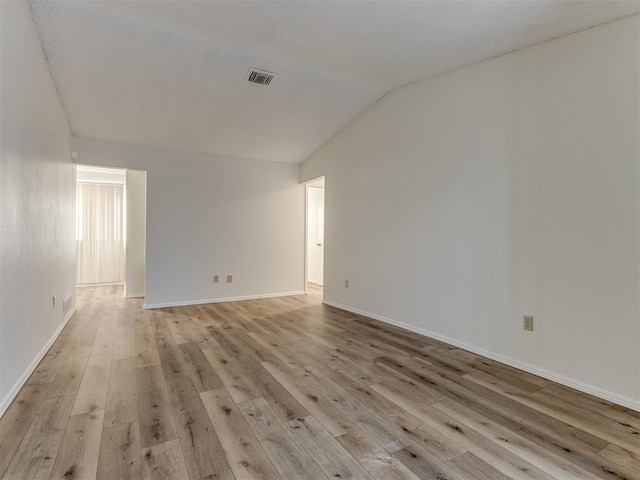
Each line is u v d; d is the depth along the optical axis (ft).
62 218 11.77
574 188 7.55
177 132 14.12
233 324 12.59
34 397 6.88
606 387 7.07
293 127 14.65
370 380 7.86
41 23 8.30
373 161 13.48
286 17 8.04
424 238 11.28
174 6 7.79
